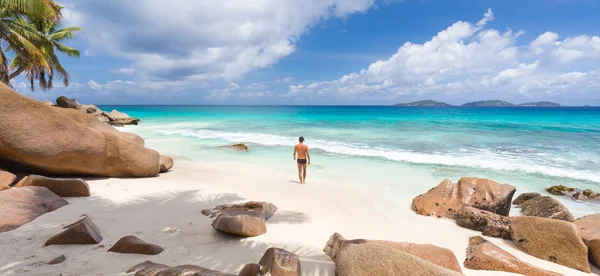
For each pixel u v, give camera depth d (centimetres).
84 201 610
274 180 959
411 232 577
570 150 1584
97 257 370
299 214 639
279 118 4522
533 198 736
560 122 3675
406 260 291
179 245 436
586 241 459
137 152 883
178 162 1250
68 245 399
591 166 1212
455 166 1218
